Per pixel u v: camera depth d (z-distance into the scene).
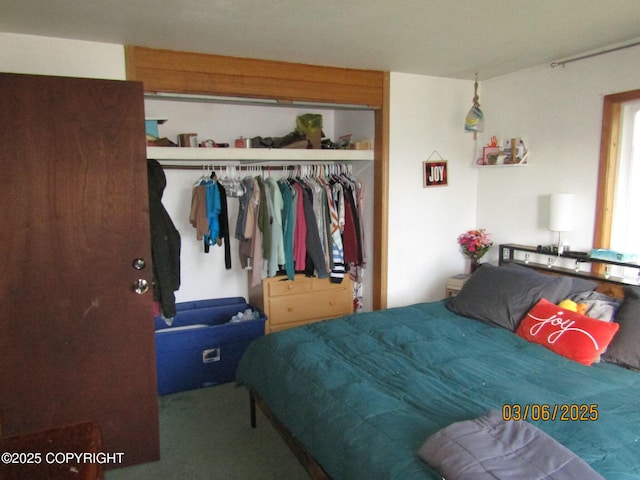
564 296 2.68
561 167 3.24
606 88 2.93
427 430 1.61
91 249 2.21
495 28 2.54
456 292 3.68
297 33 2.59
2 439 1.05
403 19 2.38
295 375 2.16
